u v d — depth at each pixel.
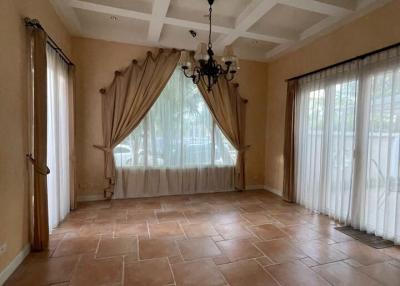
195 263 2.27
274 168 4.94
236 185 4.99
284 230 3.05
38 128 2.35
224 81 4.73
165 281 1.99
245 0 3.09
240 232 2.98
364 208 2.98
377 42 2.86
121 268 2.17
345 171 3.22
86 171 4.16
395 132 2.62
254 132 5.14
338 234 2.93
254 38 3.93
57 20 3.19
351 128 3.16
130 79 4.18
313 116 3.80
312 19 3.48
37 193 2.40
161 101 4.44
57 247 2.53
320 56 3.75
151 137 4.43
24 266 2.17
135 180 4.40
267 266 2.23
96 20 3.70
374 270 2.18
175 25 3.61
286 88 4.56
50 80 2.79
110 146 4.16
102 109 4.14
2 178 1.90
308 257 2.39
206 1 3.14
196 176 4.77
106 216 3.47
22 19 2.20
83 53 4.01
